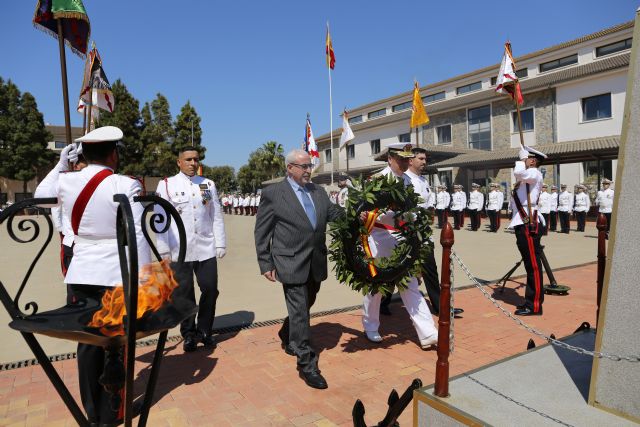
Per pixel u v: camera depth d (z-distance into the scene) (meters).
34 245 14.13
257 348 4.40
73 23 5.28
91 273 2.69
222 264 9.80
